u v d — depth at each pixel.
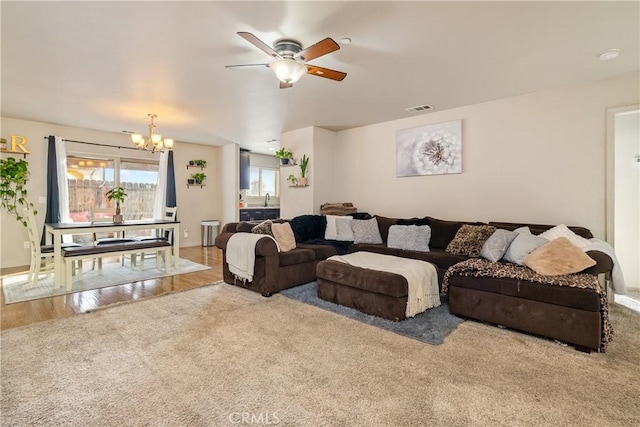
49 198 5.08
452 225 4.08
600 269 2.53
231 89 3.56
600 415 1.54
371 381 1.83
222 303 3.18
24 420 1.49
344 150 5.67
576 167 3.48
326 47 2.14
